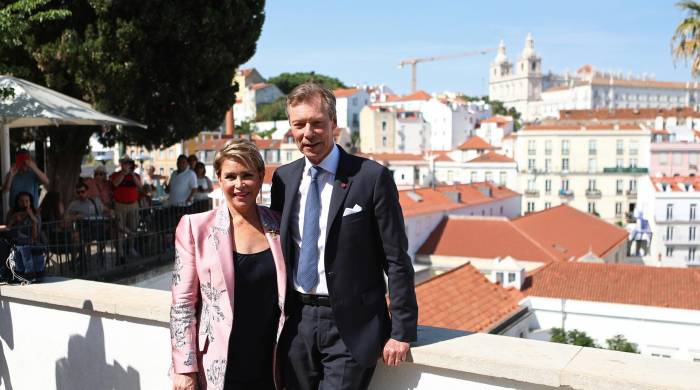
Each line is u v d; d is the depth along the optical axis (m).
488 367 2.78
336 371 2.78
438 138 114.12
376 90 141.12
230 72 12.89
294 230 2.90
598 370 2.65
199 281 2.94
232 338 2.92
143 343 3.86
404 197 43.91
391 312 2.79
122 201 8.45
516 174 79.56
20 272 4.41
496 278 24.97
